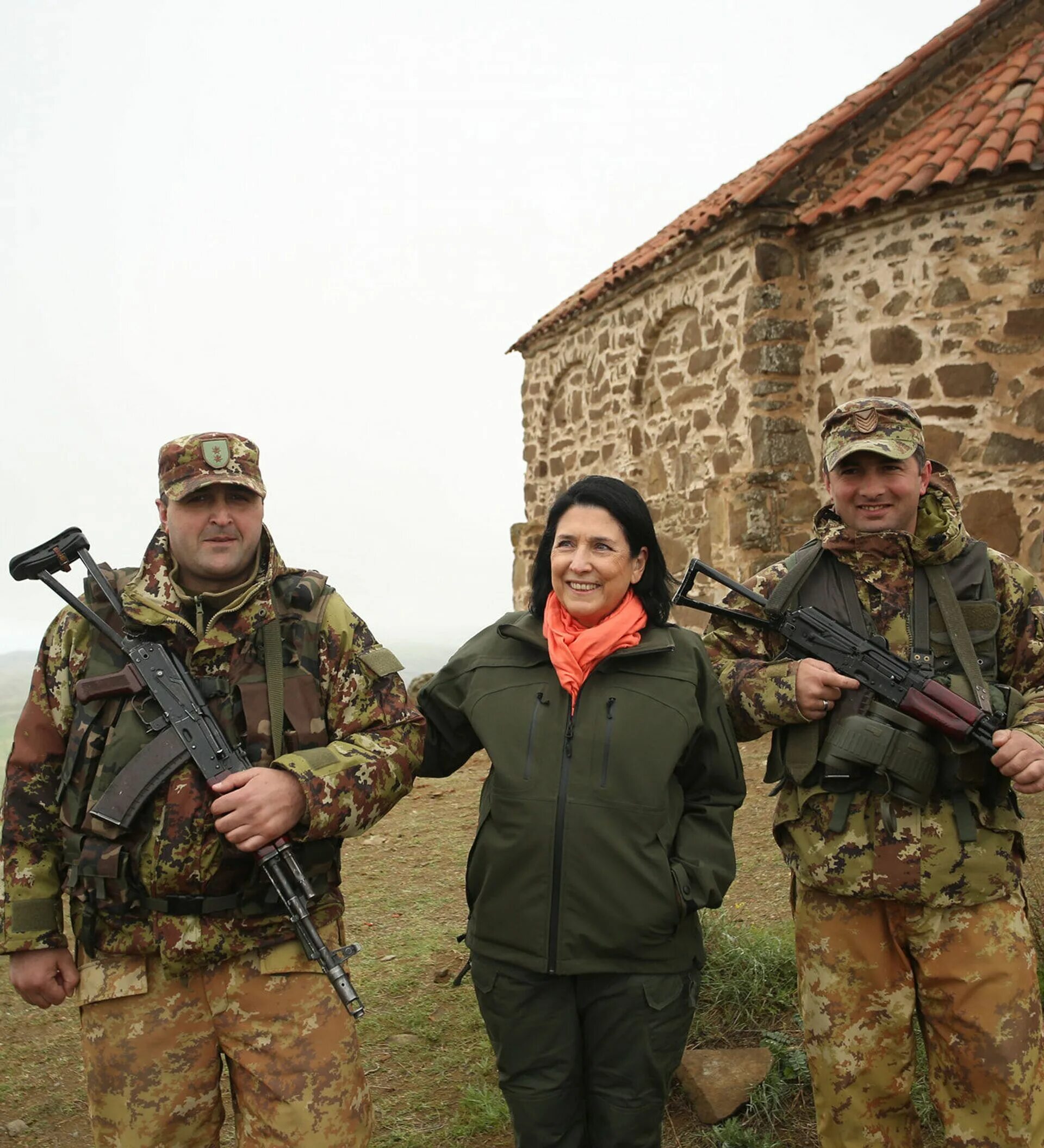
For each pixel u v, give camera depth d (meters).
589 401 10.84
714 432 8.45
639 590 2.47
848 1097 2.40
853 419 2.49
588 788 2.24
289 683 2.25
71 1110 3.25
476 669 2.46
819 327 7.69
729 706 2.60
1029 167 6.40
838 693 2.46
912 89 7.92
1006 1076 2.22
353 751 2.23
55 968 2.21
